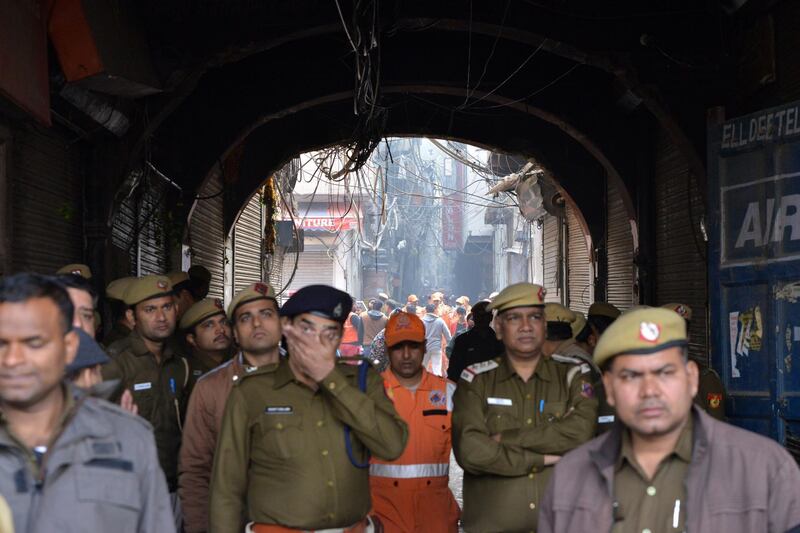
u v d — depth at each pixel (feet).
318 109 46.29
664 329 8.67
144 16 30.12
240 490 13.03
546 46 31.35
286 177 61.26
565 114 39.63
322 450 12.75
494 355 32.65
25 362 8.09
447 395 17.20
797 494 8.44
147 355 17.49
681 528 8.73
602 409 15.66
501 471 14.56
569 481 9.30
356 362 13.14
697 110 31.01
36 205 24.62
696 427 8.88
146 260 35.40
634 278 40.19
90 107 26.40
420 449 16.87
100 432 8.73
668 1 30.94
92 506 8.53
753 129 23.04
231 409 12.98
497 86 39.17
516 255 130.52
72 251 27.94
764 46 27.91
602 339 8.92
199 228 41.98
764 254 22.52
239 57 30.91
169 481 17.57
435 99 46.24
